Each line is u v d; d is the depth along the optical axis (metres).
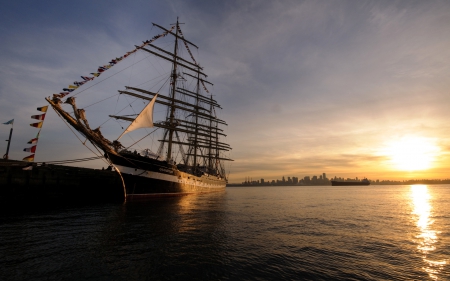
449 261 10.89
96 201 37.47
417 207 36.59
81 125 28.83
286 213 27.55
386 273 9.41
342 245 13.44
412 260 11.01
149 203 32.75
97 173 39.84
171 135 56.53
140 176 35.69
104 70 26.98
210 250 11.81
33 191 29.88
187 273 9.01
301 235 15.83
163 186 39.91
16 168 28.12
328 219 23.19
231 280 8.52
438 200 53.28
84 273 8.68
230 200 47.09
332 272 9.45
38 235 13.94
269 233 16.20
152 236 14.21
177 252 11.38
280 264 10.19
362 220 22.80
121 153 33.47
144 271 9.05
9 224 17.30
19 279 8.04
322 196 71.25
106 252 11.10
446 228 18.95
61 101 27.17
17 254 10.52
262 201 47.84
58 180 33.09
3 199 26.83
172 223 18.33
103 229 15.80
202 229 16.53
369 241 14.44
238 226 18.28
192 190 51.44
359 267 10.03
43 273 8.56
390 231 17.59
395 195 78.12
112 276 8.51
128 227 16.56
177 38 56.97
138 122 36.78
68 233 14.54
